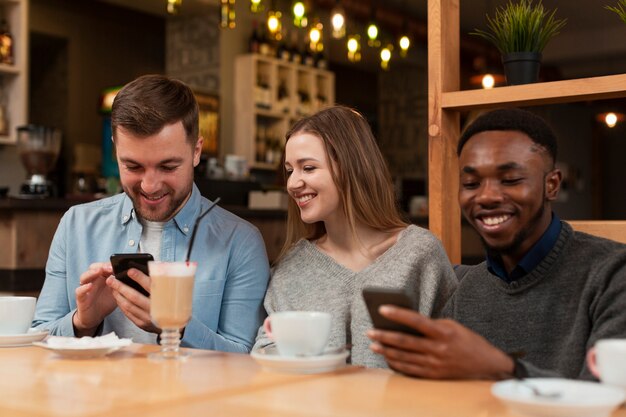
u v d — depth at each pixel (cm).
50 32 767
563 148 989
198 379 120
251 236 208
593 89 193
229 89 698
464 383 116
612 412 99
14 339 155
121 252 205
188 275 139
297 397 106
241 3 702
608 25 718
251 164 689
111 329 198
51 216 347
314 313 132
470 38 766
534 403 92
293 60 736
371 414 96
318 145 193
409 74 936
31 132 405
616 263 137
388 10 714
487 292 153
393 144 950
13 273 334
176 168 188
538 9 222
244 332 199
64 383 117
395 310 116
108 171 579
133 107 183
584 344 137
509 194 140
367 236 199
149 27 850
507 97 207
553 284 144
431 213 221
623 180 1051
